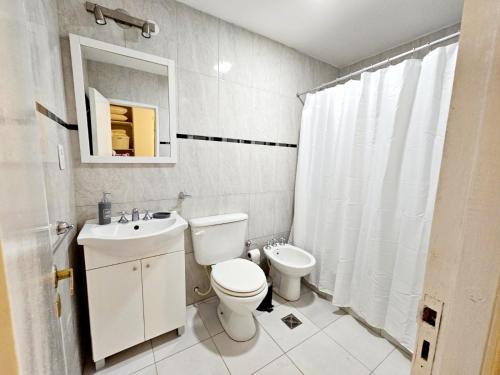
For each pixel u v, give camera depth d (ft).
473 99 0.95
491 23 0.89
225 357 4.54
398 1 4.81
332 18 5.42
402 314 4.68
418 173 4.42
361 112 5.40
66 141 4.00
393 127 4.72
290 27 5.82
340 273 5.79
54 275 1.86
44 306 1.46
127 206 4.98
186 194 5.64
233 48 5.82
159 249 4.46
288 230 7.72
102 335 4.11
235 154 6.25
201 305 6.08
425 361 1.21
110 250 3.89
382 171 4.93
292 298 6.35
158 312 4.59
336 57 7.29
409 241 4.56
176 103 5.23
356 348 4.83
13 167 1.01
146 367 4.30
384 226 4.95
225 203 6.26
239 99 6.10
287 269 5.97
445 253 1.08
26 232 1.16
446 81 4.12
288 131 7.18
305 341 4.98
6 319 0.87
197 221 5.56
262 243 7.20
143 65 4.83
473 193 0.96
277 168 7.15
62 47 4.08
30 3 2.62
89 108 4.42
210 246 5.65
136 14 4.61
